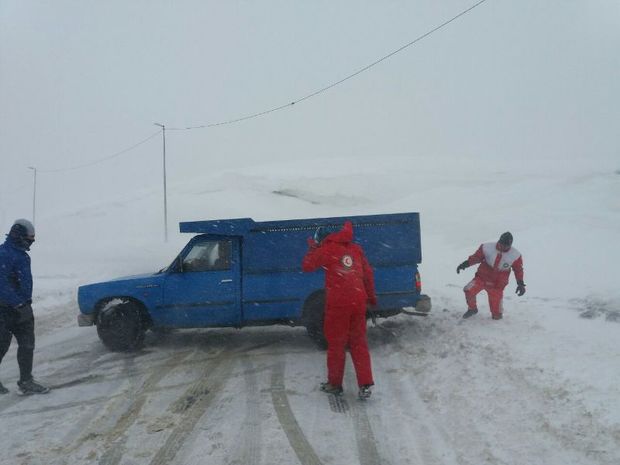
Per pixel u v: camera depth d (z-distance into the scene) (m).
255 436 4.95
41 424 5.39
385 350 7.85
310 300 8.21
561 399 4.90
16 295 6.09
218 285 8.30
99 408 5.84
